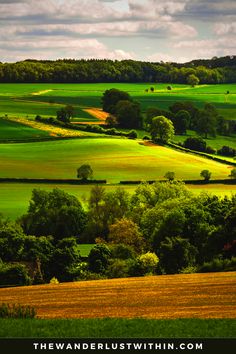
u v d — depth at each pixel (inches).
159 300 2212.1
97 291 2480.3
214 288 2406.5
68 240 4722.0
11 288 2709.2
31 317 1910.7
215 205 4921.3
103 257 4409.5
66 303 2236.7
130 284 2635.3
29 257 4872.0
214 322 1784.0
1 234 5054.1
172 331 1688.0
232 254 3737.7
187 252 3865.7
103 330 1695.4
